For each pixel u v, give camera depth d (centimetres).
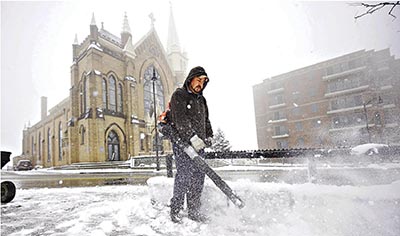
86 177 1334
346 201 171
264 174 897
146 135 3541
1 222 295
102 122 2948
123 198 461
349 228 168
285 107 4422
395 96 3281
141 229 237
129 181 959
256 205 215
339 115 3869
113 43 3438
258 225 210
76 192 590
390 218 156
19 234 245
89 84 2958
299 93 4331
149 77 3925
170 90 4353
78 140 3083
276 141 4434
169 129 258
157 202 322
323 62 4194
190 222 245
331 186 183
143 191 568
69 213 341
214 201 243
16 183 1006
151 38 4056
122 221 269
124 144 3256
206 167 216
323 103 4084
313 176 218
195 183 251
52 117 4425
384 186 166
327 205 178
